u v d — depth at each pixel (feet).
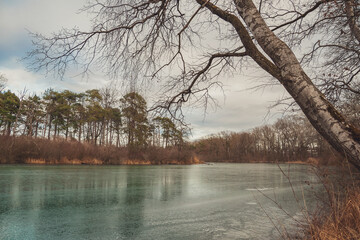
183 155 121.19
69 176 44.98
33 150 75.56
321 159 10.37
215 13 8.95
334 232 8.63
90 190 31.45
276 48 6.89
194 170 78.79
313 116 6.21
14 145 72.95
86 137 148.36
